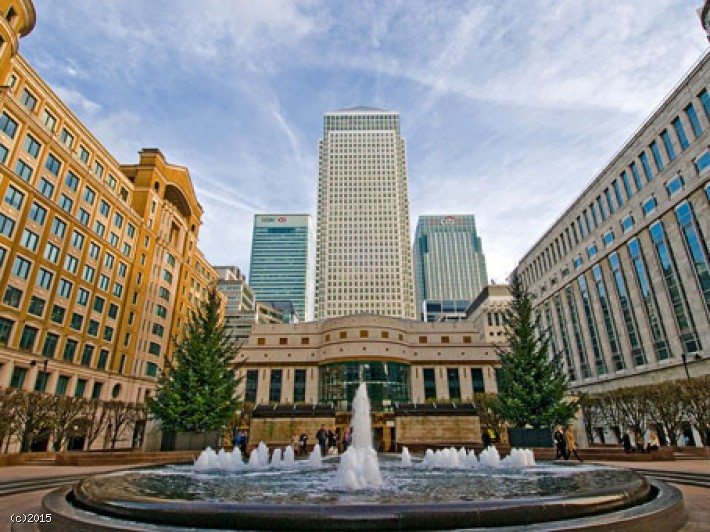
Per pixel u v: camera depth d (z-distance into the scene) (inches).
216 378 1064.2
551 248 2778.1
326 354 2290.8
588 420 1675.7
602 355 2185.0
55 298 1717.5
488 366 2386.8
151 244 2407.7
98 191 1999.3
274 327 2474.2
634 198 1975.9
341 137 7066.9
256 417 1240.2
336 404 2133.4
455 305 7229.3
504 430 1370.6
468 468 628.1
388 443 1300.4
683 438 1423.5
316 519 238.5
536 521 249.1
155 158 2513.5
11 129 1515.7
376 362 2203.5
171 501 267.3
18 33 1600.6
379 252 6269.7
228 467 671.8
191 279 2837.1
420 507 248.2
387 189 6658.5
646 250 1887.3
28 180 1595.7
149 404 1040.2
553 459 845.2
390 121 7362.2
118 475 476.4
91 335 1930.4
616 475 450.9
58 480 593.0
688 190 1644.9
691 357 1609.3
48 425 1125.1
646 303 1886.1
